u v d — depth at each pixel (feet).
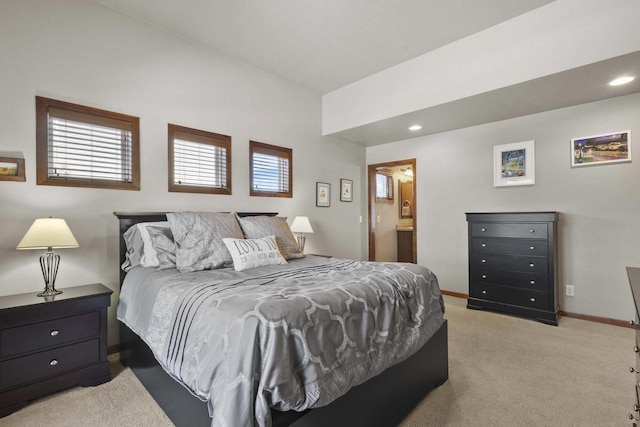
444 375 6.86
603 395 6.29
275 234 9.53
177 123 9.73
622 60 7.66
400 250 22.07
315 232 14.39
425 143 15.06
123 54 8.68
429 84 10.87
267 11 8.57
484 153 13.20
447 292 14.43
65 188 7.76
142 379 6.71
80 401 6.18
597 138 10.64
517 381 6.87
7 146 7.02
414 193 15.49
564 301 11.37
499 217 11.58
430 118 12.27
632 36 7.30
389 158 16.47
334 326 4.38
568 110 11.18
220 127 10.83
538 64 8.61
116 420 5.59
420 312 6.09
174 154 9.75
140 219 8.49
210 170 10.64
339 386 4.08
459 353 8.28
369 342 4.82
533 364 7.64
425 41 10.16
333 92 14.24
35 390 6.07
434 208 14.79
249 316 3.84
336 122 14.12
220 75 10.83
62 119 7.79
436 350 6.61
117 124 8.61
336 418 4.22
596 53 7.74
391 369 5.28
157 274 6.93
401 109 11.68
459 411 5.82
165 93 9.49
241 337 3.70
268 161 12.49
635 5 7.29
